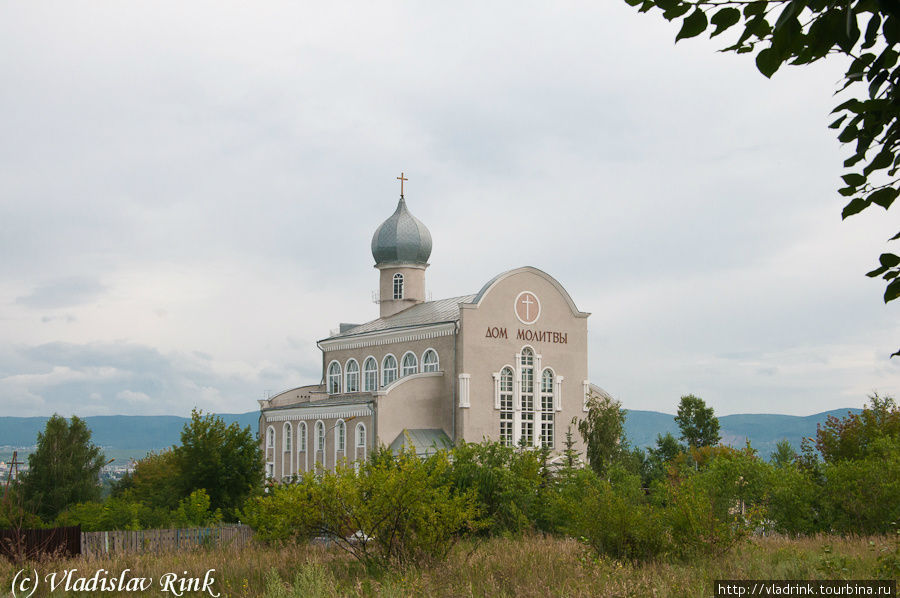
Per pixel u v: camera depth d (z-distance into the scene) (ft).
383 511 77.82
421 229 291.17
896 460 105.19
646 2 20.49
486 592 58.18
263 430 280.51
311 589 62.44
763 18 19.79
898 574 53.72
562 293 248.32
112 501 145.89
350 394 272.92
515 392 236.84
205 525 143.43
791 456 194.18
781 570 65.51
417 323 251.39
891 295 23.58
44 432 227.81
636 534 79.20
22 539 96.43
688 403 280.92
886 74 20.62
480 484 117.70
